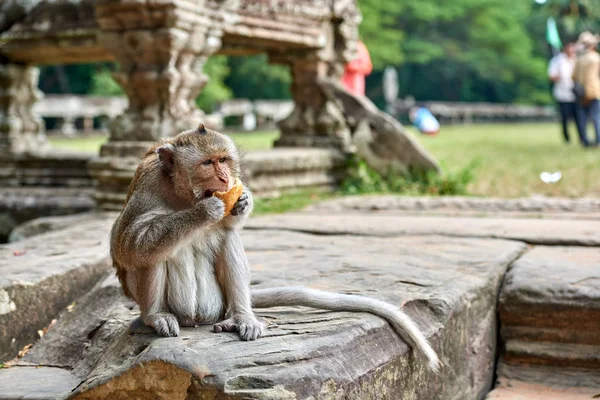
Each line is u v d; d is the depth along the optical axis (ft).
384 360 13.87
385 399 13.92
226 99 117.80
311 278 18.01
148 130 28.66
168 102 28.91
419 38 162.09
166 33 27.71
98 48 33.42
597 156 52.90
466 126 133.39
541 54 192.75
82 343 16.66
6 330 16.79
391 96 136.36
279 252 21.31
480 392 17.76
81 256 20.10
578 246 22.48
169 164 13.57
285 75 136.56
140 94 29.07
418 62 166.30
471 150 61.31
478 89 187.32
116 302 17.62
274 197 33.04
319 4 36.70
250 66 135.54
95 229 24.54
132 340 13.51
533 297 18.15
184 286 13.74
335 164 37.37
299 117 38.91
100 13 28.48
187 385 12.14
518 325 18.43
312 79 38.42
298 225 25.95
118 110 90.22
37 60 36.94
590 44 60.39
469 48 170.09
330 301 14.90
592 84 59.47
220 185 13.30
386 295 16.25
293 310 15.11
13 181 36.58
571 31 128.47
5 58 36.65
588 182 39.24
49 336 17.25
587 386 17.38
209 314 14.02
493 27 165.17
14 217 33.63
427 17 155.33
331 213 29.84
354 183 37.52
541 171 43.96
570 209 29.68
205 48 29.81
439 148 64.75
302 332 13.60
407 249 21.57
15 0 33.68
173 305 13.80
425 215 29.07
